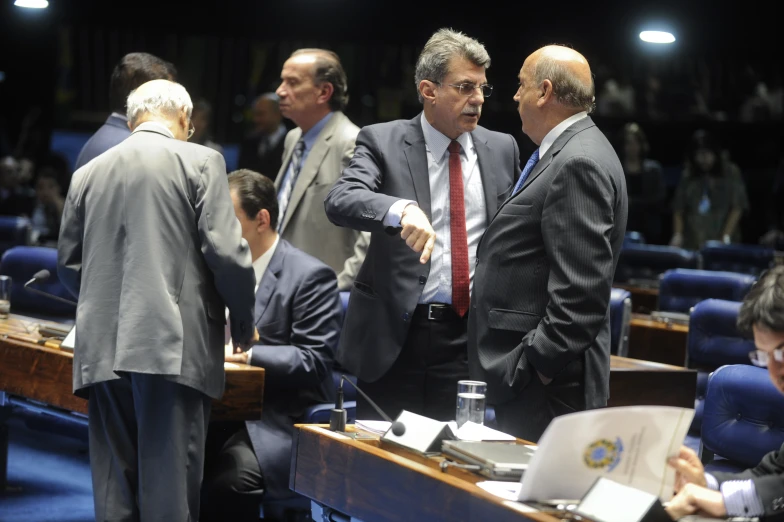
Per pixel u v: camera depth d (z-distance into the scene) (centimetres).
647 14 1475
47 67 1741
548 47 458
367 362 501
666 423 303
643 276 1140
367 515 355
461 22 1509
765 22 1512
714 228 1354
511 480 325
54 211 1413
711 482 317
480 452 336
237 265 461
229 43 1691
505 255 445
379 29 1541
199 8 1573
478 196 509
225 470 534
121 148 476
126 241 461
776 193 1586
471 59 492
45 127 1759
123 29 1658
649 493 298
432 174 506
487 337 448
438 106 497
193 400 466
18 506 648
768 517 295
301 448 393
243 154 1166
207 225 462
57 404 536
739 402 480
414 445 355
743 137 1620
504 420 448
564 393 438
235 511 530
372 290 505
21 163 1577
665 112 1605
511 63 1503
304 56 707
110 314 462
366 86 1658
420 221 437
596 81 1571
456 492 318
